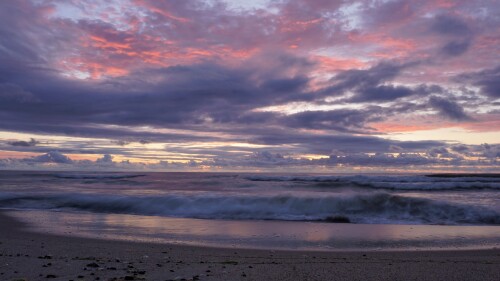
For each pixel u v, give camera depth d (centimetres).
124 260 731
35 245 925
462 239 1074
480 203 1783
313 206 1658
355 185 3116
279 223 1397
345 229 1254
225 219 1490
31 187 3150
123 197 1938
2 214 1611
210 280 544
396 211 1563
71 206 1842
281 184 3366
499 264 697
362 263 707
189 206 1720
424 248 943
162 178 4853
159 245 956
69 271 598
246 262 722
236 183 3584
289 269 636
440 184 2858
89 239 1037
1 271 596
